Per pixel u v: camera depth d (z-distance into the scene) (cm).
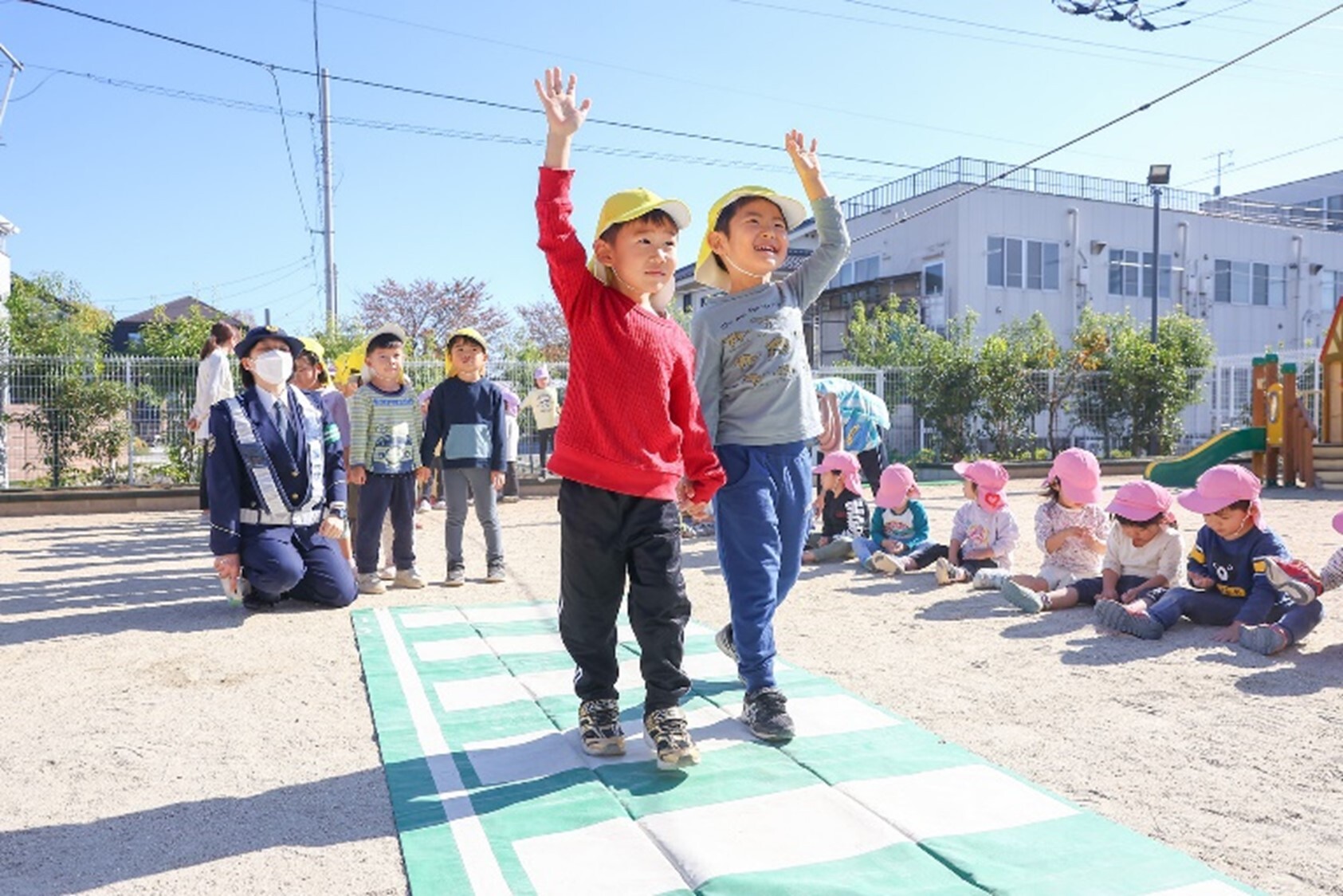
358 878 232
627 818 258
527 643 471
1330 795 269
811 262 367
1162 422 2041
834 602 569
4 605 601
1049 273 2619
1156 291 2419
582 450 298
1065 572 557
